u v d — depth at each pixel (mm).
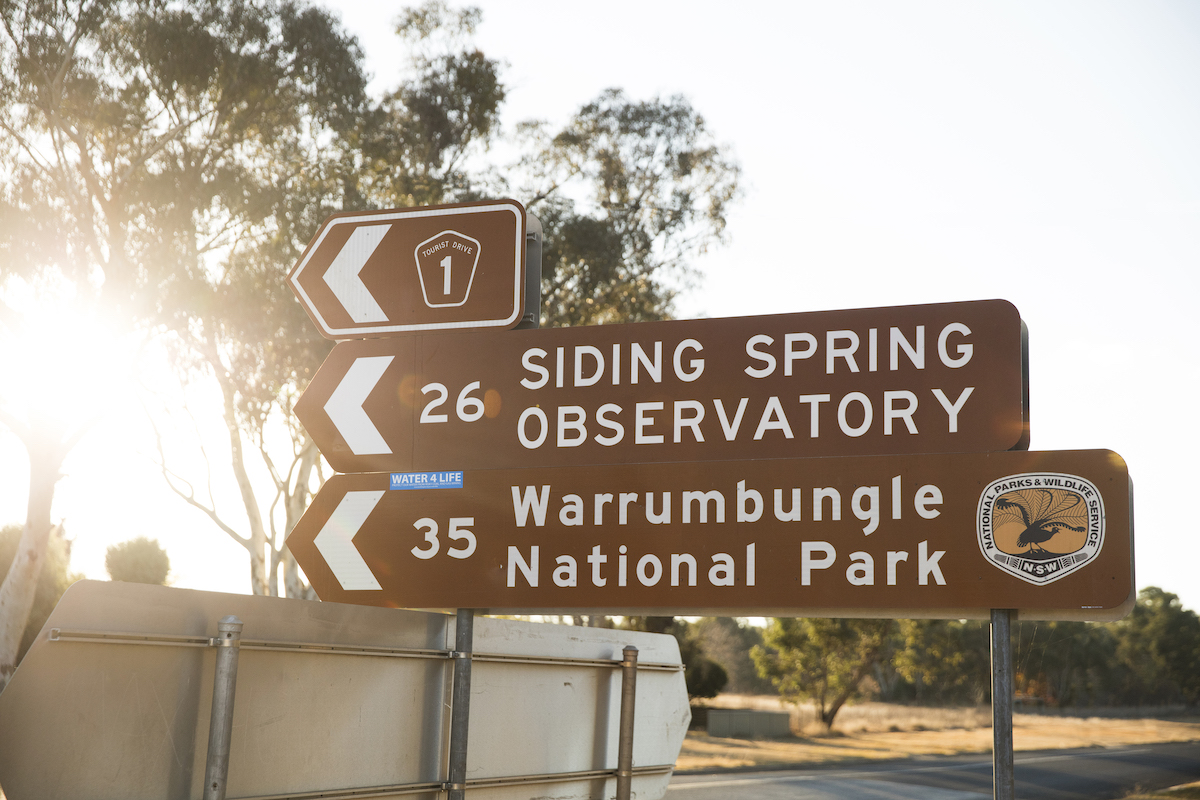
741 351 4016
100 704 2736
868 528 3729
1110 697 66438
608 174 23266
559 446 4133
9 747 2531
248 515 21281
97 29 19500
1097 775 26438
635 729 4887
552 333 4227
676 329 4094
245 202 19547
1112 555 3479
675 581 3885
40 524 21094
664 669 5078
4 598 20734
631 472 4020
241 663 3154
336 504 4293
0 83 19172
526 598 4023
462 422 4254
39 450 20891
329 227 4566
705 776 23828
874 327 3889
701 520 3910
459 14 22734
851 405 3859
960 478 3672
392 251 4477
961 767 28078
